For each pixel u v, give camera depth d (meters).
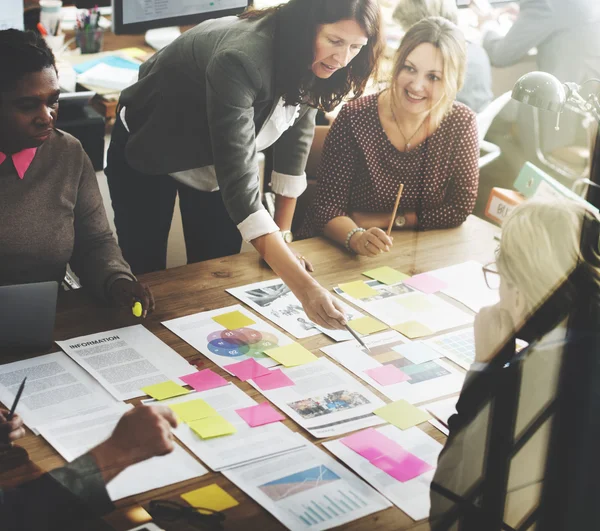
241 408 1.35
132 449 1.18
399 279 1.83
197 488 1.15
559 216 1.20
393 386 1.45
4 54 1.51
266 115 1.76
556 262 1.19
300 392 1.41
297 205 2.37
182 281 1.75
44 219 1.67
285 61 1.64
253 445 1.26
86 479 1.11
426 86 2.16
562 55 3.02
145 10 2.61
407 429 1.34
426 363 1.53
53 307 1.44
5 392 1.32
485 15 3.34
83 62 3.14
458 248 2.00
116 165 2.05
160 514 1.09
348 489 1.19
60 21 3.25
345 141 2.19
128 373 1.41
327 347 1.57
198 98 1.82
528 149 2.96
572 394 1.11
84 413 1.29
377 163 2.18
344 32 1.60
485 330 1.22
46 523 1.04
